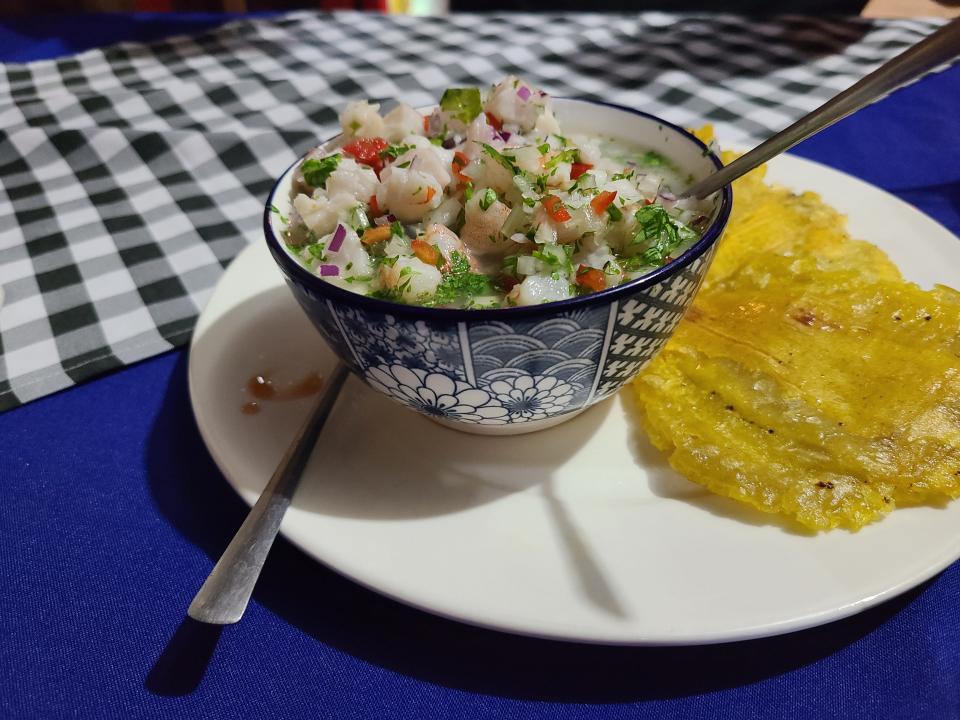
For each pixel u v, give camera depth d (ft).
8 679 0.52
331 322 0.55
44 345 0.82
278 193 0.66
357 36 1.64
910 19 1.46
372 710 0.49
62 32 1.72
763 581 0.49
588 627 0.47
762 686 0.49
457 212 0.63
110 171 1.16
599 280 0.54
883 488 0.54
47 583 0.58
